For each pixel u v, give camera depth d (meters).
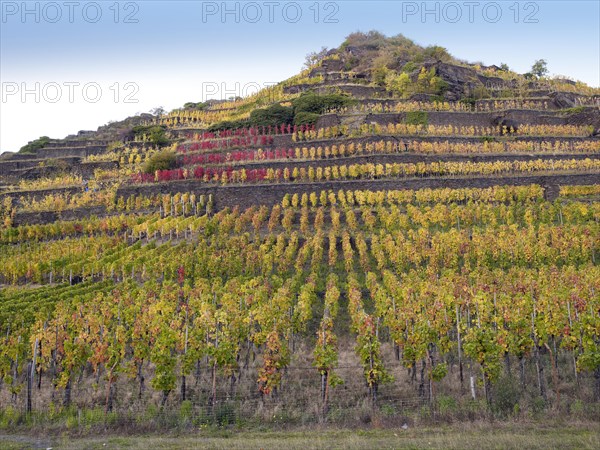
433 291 50.00
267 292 56.81
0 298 64.31
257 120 123.19
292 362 46.38
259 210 87.50
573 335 39.91
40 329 47.22
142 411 37.91
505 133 111.31
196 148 118.06
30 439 33.38
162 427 35.19
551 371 42.94
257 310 47.97
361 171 92.56
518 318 41.09
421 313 45.41
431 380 37.97
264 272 66.25
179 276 64.88
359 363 45.19
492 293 49.00
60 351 45.06
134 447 30.19
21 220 99.19
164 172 102.00
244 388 41.72
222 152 112.62
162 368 38.78
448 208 81.69
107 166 123.75
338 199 87.62
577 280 51.22
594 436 28.36
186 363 39.88
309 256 72.00
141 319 46.88
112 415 36.03
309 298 54.44
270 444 29.67
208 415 36.28
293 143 108.94
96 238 85.31
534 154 100.19
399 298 51.31
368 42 176.75
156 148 131.88
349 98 125.06
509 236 66.94
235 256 68.50
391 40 178.25
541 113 120.06
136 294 57.69
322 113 121.50
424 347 39.22
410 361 40.25
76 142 149.88
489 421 33.56
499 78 149.12
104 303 53.75
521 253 64.38
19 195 108.19
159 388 38.41
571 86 146.25
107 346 43.66
